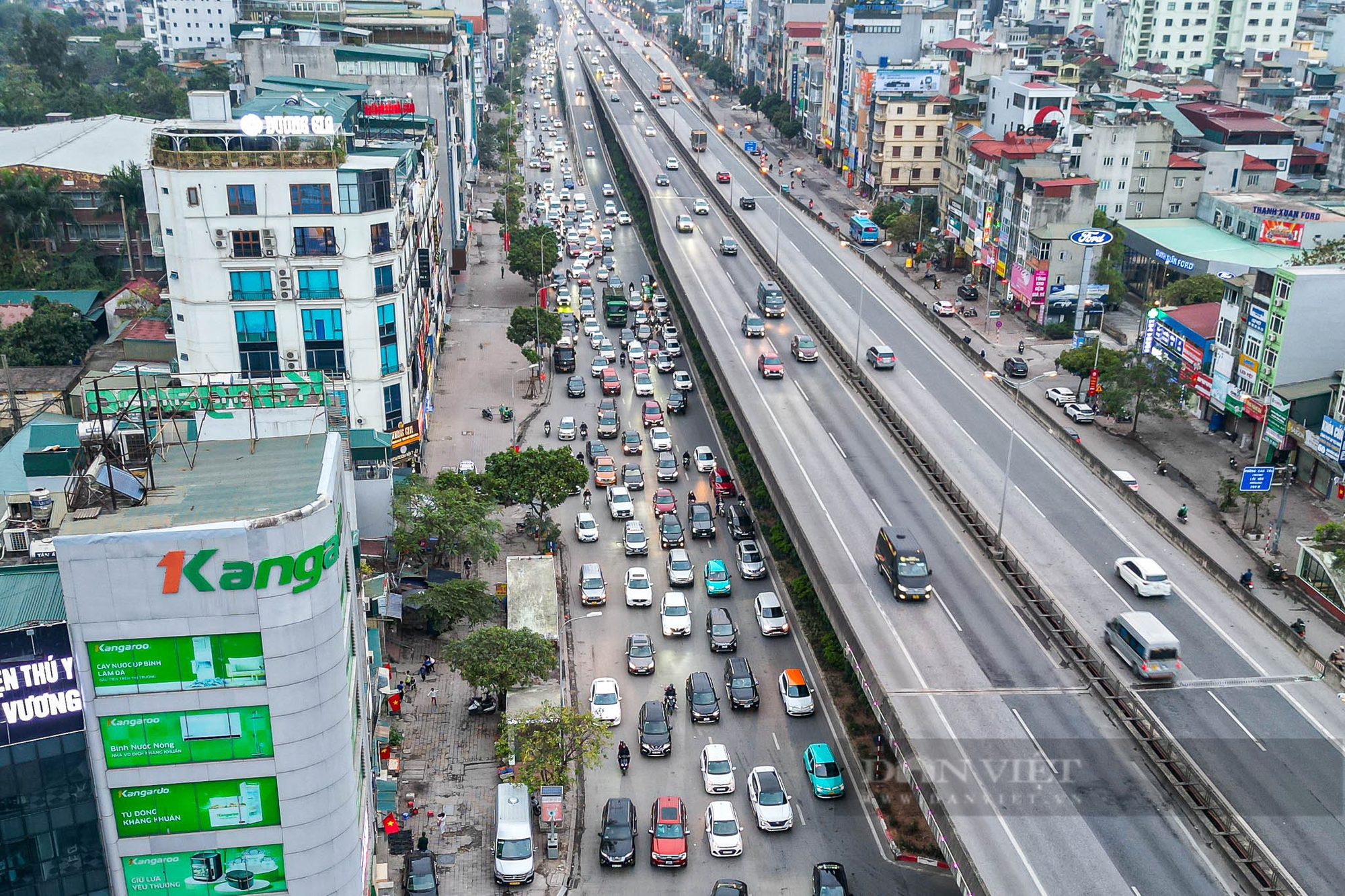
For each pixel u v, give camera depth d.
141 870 52.41
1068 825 63.50
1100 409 134.50
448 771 77.38
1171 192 193.50
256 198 99.00
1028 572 90.69
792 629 95.69
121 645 49.34
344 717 53.94
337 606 52.72
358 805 57.22
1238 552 104.69
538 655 80.69
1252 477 104.81
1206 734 72.38
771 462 113.69
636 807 75.12
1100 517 103.75
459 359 155.62
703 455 124.62
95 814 51.16
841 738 82.12
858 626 84.44
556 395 144.50
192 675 50.47
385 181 103.31
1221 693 77.00
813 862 70.25
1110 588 90.94
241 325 102.06
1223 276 137.62
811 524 100.75
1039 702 75.38
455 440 128.38
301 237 100.56
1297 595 97.06
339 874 54.84
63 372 123.62
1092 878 59.59
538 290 175.88
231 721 51.38
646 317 171.75
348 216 100.50
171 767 51.28
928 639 82.88
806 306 159.75
